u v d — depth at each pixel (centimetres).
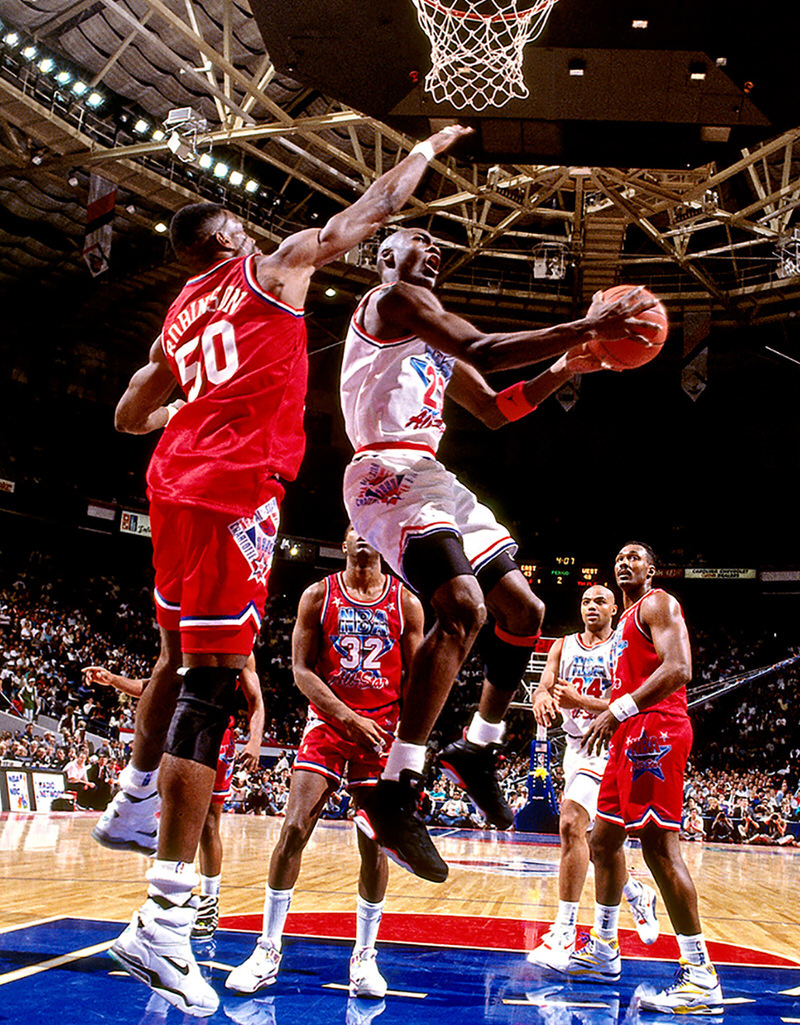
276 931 356
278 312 265
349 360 290
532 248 2269
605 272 2170
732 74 702
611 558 3288
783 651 3027
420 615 412
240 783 2088
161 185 1880
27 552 2744
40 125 1673
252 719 451
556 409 3262
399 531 267
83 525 2666
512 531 3344
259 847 1073
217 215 288
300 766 379
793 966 463
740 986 407
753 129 753
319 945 448
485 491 3328
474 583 260
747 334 2605
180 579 261
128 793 285
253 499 255
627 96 742
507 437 3306
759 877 1035
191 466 255
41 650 2292
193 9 1448
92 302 2483
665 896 372
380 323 281
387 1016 312
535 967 426
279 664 2944
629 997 375
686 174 1767
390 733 395
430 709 253
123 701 2288
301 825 362
